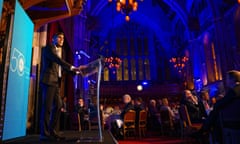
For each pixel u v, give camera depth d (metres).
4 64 3.00
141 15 24.92
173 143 6.41
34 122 5.18
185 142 6.09
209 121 2.99
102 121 7.40
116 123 7.96
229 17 13.77
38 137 3.61
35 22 5.33
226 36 14.02
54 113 3.07
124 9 9.87
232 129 2.46
